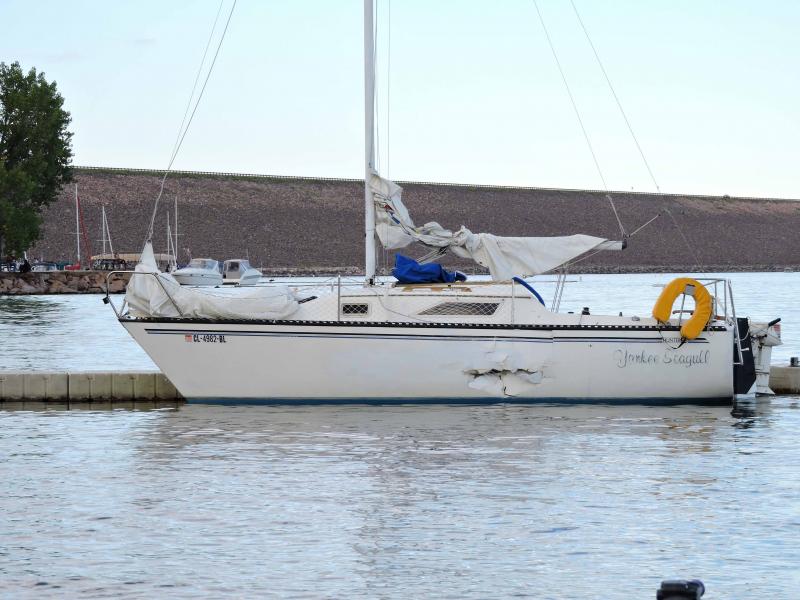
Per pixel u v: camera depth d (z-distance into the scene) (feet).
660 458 121.90
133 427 142.41
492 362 148.15
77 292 609.83
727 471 115.55
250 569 84.58
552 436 133.69
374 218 156.76
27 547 89.92
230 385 150.41
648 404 152.97
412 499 104.12
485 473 114.62
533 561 86.12
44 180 622.95
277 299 149.59
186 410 152.25
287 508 101.24
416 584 81.30
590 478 112.37
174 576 83.05
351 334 147.64
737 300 500.33
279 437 133.39
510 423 141.59
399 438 132.36
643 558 86.69
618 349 150.20
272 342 148.15
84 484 110.93
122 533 93.76
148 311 151.02
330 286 157.99
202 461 121.08
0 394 166.40
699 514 98.68
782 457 122.52
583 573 83.35
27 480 112.78
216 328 148.15
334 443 129.70
